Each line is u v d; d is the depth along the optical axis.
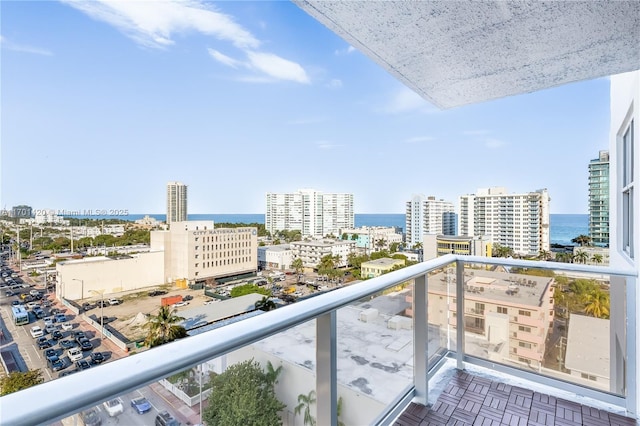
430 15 1.71
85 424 0.64
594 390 2.24
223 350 0.89
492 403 2.21
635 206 2.59
